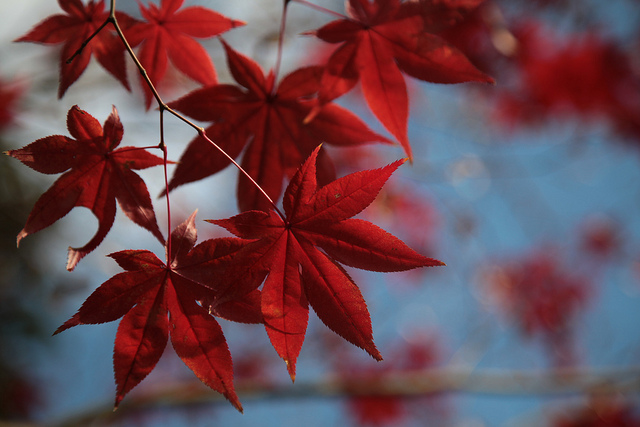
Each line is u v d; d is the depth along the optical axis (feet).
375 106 2.96
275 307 2.77
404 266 2.75
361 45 2.94
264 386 5.66
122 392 2.76
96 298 2.76
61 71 2.94
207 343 2.77
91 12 2.95
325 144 2.98
